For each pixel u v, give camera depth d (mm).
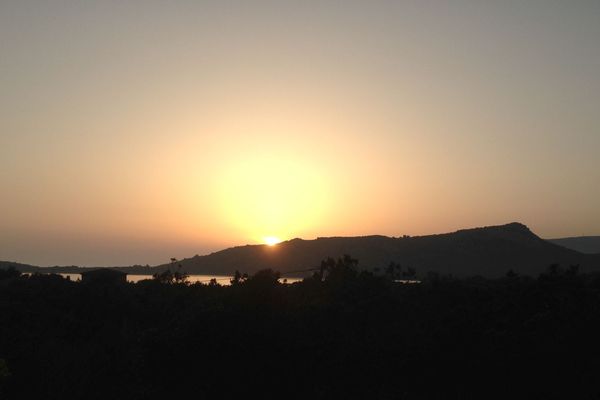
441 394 43062
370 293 57844
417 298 56438
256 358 45031
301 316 51312
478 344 43969
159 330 48812
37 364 46438
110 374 46875
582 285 48906
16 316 54469
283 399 44750
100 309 60469
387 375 44562
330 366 45438
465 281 65375
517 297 48312
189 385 44250
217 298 53344
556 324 42406
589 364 39281
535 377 40219
